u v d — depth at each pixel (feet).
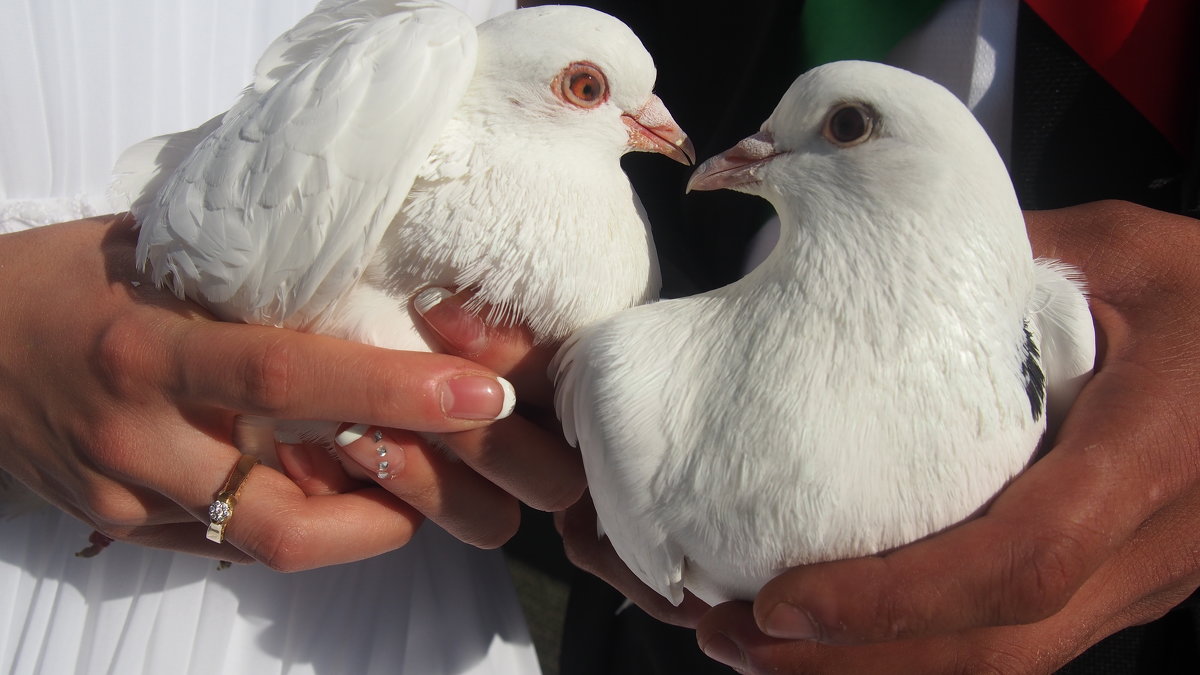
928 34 1.39
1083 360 1.12
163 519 1.25
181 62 1.43
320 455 1.24
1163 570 1.12
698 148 1.58
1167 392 1.09
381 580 1.45
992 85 1.38
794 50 1.44
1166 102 1.33
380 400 1.13
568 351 1.18
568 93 1.18
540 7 1.21
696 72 1.57
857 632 1.03
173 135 1.28
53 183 1.40
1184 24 1.31
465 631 1.47
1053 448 1.08
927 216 1.05
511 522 1.27
